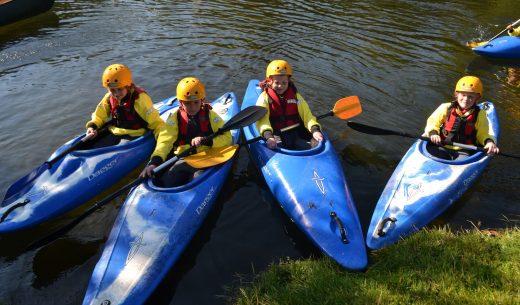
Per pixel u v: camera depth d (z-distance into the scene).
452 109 4.19
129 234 3.13
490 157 4.04
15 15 8.88
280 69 4.25
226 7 10.21
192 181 3.63
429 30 8.67
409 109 5.66
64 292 2.96
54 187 3.80
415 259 2.89
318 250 3.29
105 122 4.54
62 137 5.02
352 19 9.31
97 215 3.79
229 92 5.81
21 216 3.54
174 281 3.03
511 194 3.90
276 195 3.79
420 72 6.75
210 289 2.95
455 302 2.50
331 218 3.34
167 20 9.27
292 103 4.49
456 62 7.15
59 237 3.45
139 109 4.33
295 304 2.61
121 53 7.50
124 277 2.82
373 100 5.89
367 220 3.64
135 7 10.25
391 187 3.76
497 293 2.53
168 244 3.11
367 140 4.91
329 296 2.61
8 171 4.37
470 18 9.49
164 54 7.45
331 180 3.74
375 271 2.86
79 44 7.94
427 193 3.61
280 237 3.46
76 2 10.74
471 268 2.74
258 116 4.23
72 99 5.93
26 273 3.14
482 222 3.54
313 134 4.28
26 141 4.93
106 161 4.07
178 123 4.00
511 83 6.40
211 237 3.46
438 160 3.92
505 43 7.23
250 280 2.99
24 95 6.04
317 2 10.71
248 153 4.69
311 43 7.91
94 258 3.29
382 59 7.21
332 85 6.32
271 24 8.96
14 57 7.34
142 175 3.61
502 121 5.27
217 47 7.74
